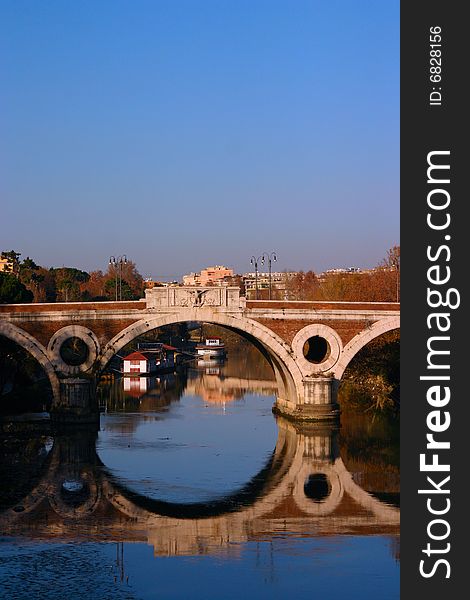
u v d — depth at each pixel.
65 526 61.91
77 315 103.62
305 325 108.19
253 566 54.19
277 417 115.38
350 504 69.06
